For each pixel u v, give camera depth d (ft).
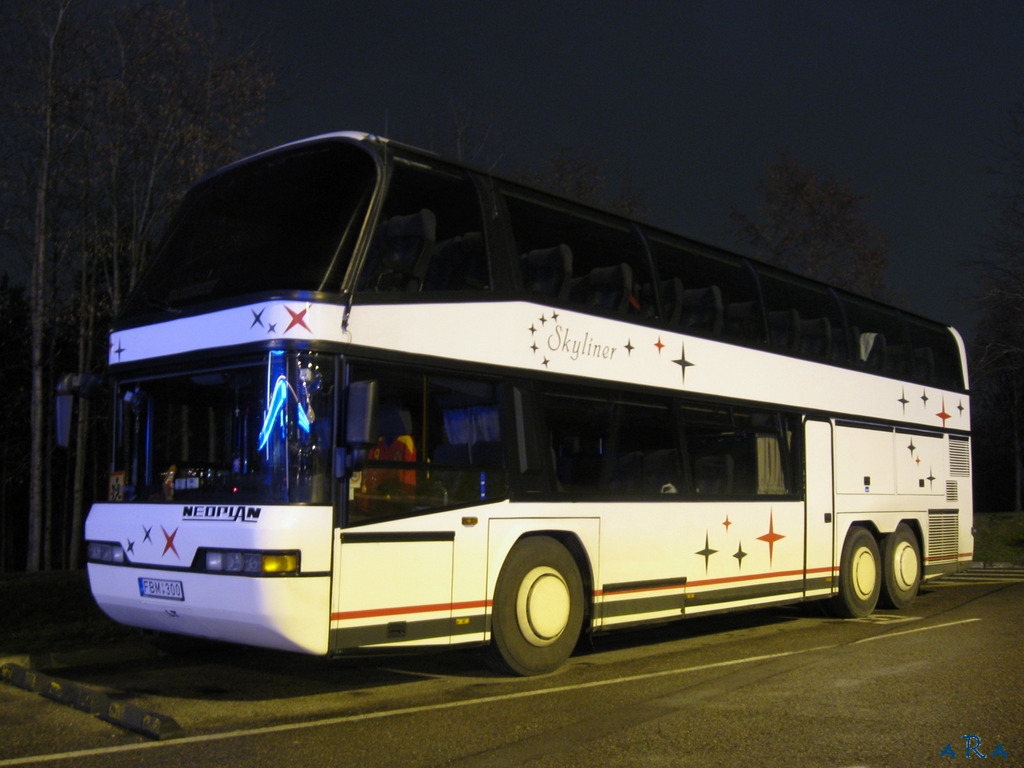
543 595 27.09
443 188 26.89
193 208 27.12
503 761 18.19
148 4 61.52
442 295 25.39
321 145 25.25
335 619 21.83
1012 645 31.96
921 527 46.26
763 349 37.52
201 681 26.63
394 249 24.62
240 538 21.66
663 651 32.12
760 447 36.86
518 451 26.91
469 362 25.81
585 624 29.19
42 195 62.59
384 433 23.47
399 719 21.71
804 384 39.47
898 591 43.83
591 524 28.86
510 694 24.52
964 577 62.49
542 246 30.40
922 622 39.14
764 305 38.75
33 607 36.22
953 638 33.81
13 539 111.96
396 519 23.34
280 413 22.04
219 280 24.84
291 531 21.35
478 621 25.23
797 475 38.55
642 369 31.78
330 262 23.26
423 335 24.66
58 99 61.26
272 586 21.15
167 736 20.01
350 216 23.97
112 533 25.00
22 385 92.12
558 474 28.09
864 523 42.60
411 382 24.32
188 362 24.31
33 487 68.69
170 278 26.23
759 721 21.16
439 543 24.32
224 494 22.88
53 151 63.16
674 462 32.48
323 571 21.67
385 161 24.70
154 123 62.59
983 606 44.52
